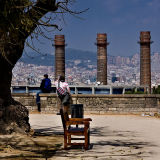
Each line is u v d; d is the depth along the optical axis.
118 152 8.31
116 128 14.24
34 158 7.47
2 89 11.12
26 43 6.89
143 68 78.38
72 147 9.13
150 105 22.12
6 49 10.43
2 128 11.02
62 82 14.48
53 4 10.12
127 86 58.16
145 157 7.63
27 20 7.26
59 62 76.75
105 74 80.00
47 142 9.95
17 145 9.30
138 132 12.79
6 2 6.73
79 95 22.03
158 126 15.06
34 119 18.25
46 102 22.23
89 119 8.91
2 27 7.05
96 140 10.58
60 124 15.69
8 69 11.03
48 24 7.41
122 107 22.16
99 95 22.12
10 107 11.23
